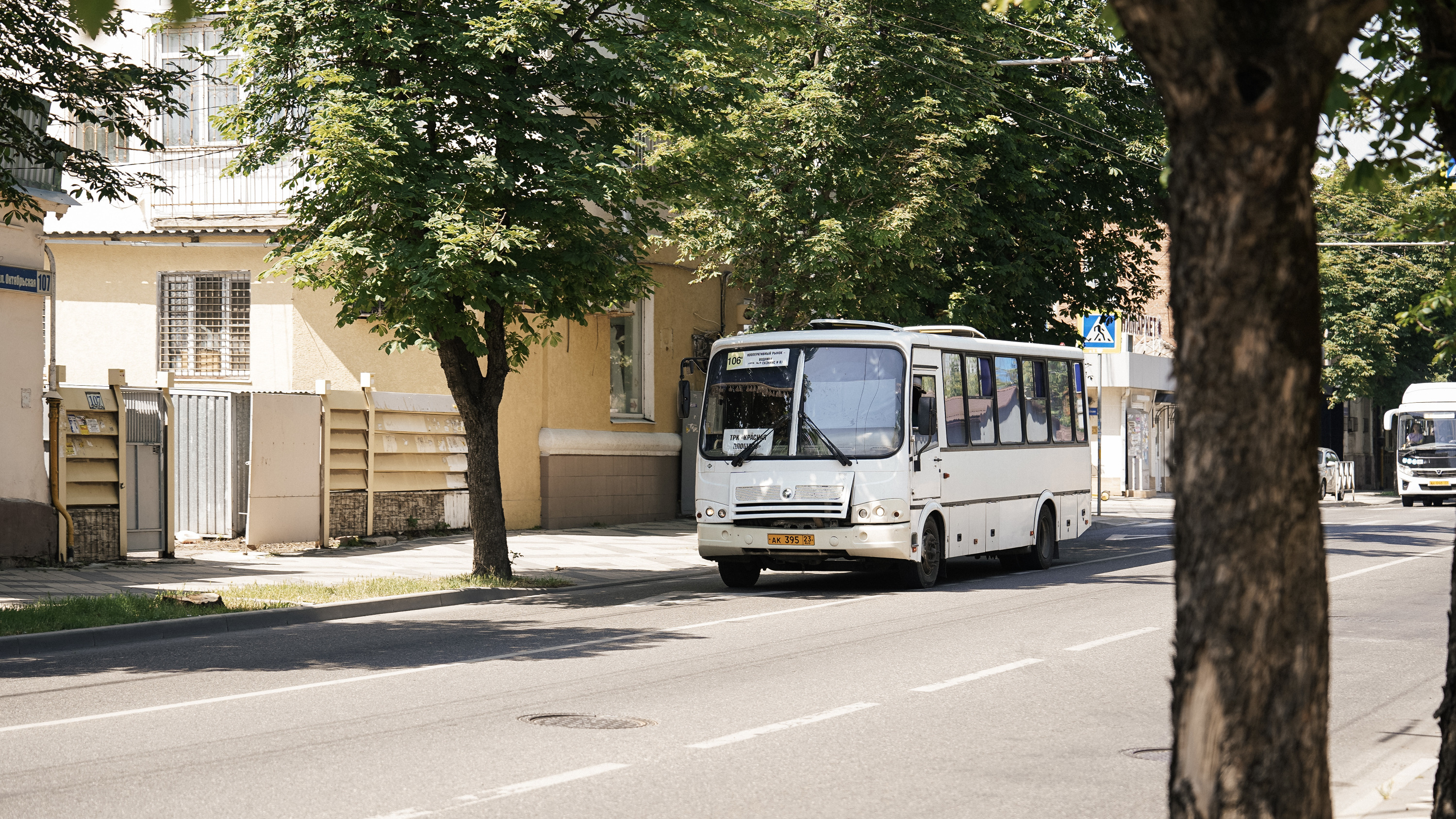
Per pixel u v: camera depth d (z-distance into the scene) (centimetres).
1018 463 2109
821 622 1440
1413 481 4709
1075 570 2144
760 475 1814
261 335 2541
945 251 2542
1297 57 340
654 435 3042
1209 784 358
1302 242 354
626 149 1670
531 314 2695
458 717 889
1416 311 958
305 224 1766
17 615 1288
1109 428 4991
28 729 843
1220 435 356
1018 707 947
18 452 1812
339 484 2253
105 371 2594
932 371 1873
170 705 929
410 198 1554
